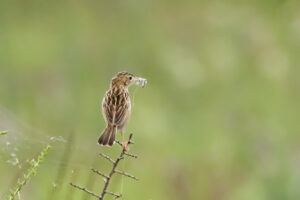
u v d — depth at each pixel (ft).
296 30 58.95
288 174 41.04
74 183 26.45
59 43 60.59
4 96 48.49
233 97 54.39
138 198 38.63
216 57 57.77
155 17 66.03
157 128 48.29
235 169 43.37
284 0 62.64
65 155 27.09
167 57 58.29
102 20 65.62
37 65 56.18
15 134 31.40
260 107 53.16
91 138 44.80
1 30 63.00
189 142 47.09
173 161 43.57
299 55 56.95
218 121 50.62
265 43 58.59
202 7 66.33
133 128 48.32
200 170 43.11
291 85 54.75
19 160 27.71
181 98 54.19
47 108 47.98
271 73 55.42
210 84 55.62
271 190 40.37
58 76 53.57
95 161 29.53
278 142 45.39
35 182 28.04
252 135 47.11
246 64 57.16
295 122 51.29
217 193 41.78
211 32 63.36
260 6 64.23
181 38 63.36
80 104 49.32
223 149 45.39
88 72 55.01
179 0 66.44
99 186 28.50
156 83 55.98
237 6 65.51
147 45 61.46
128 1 66.18
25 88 50.78
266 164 43.45
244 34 60.44
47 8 66.59
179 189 41.22
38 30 63.77
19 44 60.64
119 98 30.66
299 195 40.09
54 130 44.91
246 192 41.11
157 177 41.47
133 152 44.78
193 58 58.80
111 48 61.05
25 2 66.18
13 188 26.55
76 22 65.21
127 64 57.88
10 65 56.65
